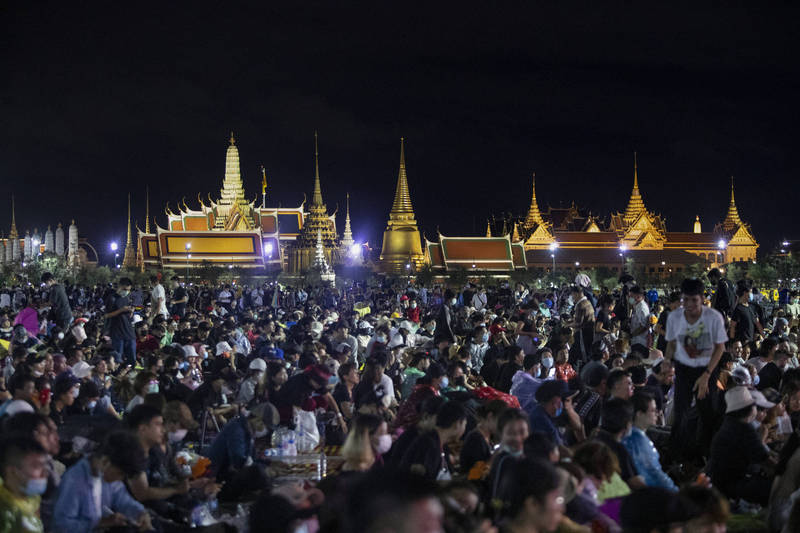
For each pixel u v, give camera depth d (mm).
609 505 8578
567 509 7902
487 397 14805
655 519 6703
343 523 4355
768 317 36719
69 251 143875
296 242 138625
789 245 169875
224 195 157500
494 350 20766
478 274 116000
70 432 12188
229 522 9766
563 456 9633
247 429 11680
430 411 10602
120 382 15516
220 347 21297
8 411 11539
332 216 143250
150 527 8875
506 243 118938
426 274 113188
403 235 148000
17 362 16344
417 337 25766
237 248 119125
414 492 4258
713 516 6648
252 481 11227
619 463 10102
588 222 181875
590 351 21641
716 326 12711
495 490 8109
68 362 16531
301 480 11508
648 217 175000
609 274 118812
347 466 9305
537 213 177875
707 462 12133
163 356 19031
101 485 8820
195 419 13500
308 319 25344
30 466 7816
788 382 13672
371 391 14883
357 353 24203
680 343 12891
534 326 23547
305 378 13195
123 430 8883
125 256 187625
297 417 13023
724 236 185250
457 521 6574
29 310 24094
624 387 12016
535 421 11719
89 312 37656
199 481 10609
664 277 129625
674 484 11703
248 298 57906
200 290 67625
